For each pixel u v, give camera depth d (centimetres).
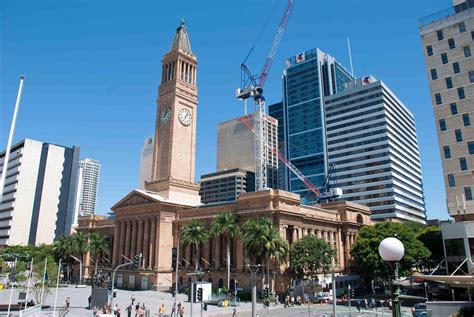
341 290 9688
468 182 7506
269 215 8919
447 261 6744
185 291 9488
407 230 9106
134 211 11938
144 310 6112
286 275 8638
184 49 13288
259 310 6919
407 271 8525
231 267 9531
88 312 6438
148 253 11156
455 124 7912
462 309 3906
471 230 6550
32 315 4934
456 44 8256
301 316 6153
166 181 11756
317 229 10231
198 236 9269
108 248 12825
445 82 8244
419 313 5188
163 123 12575
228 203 10219
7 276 10112
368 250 8944
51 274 7519
